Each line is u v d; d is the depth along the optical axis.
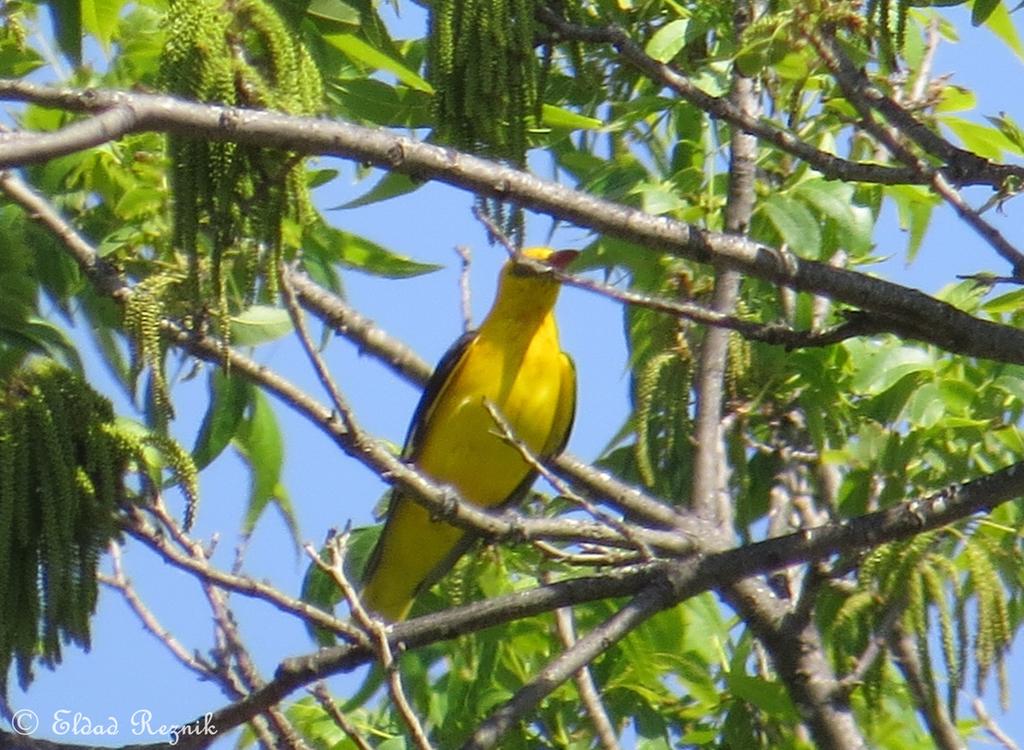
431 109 8.38
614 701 11.79
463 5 8.18
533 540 10.07
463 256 11.67
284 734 9.29
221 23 7.32
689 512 11.64
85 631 7.71
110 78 11.26
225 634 9.40
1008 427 11.78
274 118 7.32
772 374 12.29
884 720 11.40
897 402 11.95
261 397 11.50
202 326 9.88
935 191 8.84
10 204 10.81
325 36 9.74
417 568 13.21
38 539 7.63
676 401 11.65
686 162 12.90
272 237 7.72
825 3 8.73
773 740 11.51
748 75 9.13
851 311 9.02
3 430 7.54
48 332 9.06
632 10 11.73
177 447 8.33
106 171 11.14
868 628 9.00
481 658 11.79
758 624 10.68
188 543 8.52
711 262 8.75
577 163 12.45
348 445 9.77
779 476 12.62
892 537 8.91
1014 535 9.80
